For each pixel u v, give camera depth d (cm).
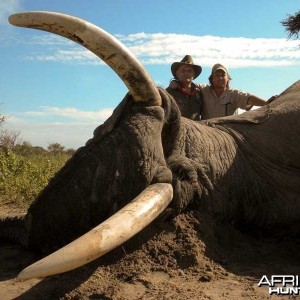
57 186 240
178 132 258
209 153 275
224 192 276
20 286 227
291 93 339
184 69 437
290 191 302
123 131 237
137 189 232
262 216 293
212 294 212
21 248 280
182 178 254
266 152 301
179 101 434
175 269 233
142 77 235
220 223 271
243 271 242
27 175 591
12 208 464
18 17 218
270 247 278
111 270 229
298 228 300
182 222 251
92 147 238
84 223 237
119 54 228
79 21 221
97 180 233
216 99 448
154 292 212
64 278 223
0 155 627
